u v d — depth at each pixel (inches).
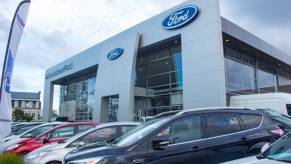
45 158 290.4
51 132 400.2
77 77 1565.0
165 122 210.1
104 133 319.9
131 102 937.5
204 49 768.3
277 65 1195.9
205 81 753.0
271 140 237.5
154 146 195.6
